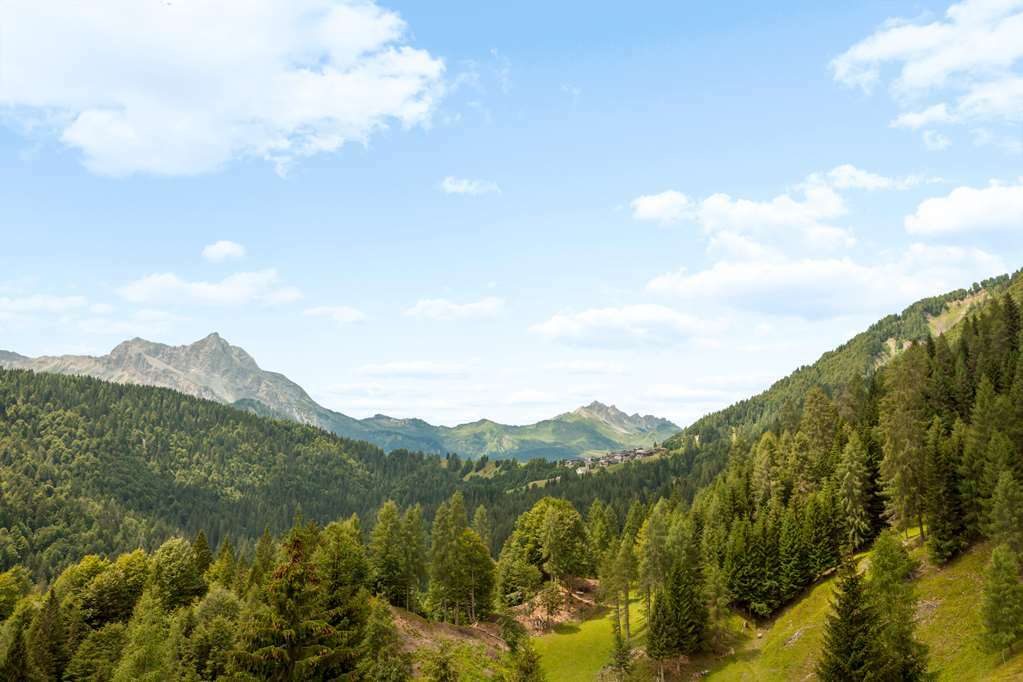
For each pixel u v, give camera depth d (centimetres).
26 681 6419
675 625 8962
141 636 6656
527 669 7225
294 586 3794
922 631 7375
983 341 13700
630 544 10738
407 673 6944
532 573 13050
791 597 9881
